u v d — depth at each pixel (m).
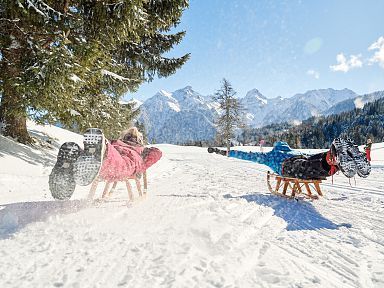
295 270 2.72
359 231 4.19
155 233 3.38
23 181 7.13
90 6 9.93
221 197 6.34
